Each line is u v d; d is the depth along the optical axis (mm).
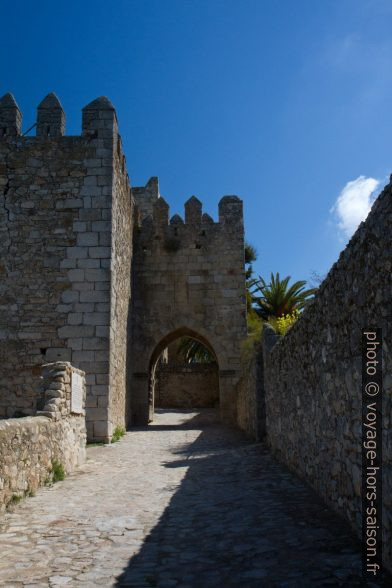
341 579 3863
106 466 10422
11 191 16125
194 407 33688
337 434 5785
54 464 8742
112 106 16625
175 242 22797
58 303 15398
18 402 14906
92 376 14875
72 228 15844
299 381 8023
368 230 4613
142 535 5395
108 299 15391
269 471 8992
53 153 16328
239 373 21641
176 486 8180
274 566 4266
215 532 5410
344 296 5438
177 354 40969
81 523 5875
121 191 18172
